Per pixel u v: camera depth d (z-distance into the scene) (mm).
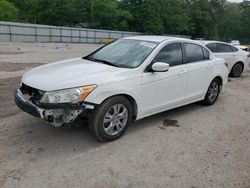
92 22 72312
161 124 5184
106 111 4098
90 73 4156
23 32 42938
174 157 3949
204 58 6074
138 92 4484
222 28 109500
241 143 4531
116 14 71125
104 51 5359
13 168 3479
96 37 54062
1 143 4105
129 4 74062
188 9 84875
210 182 3395
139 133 4707
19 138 4293
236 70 11078
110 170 3541
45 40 46188
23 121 4957
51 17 67562
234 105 6762
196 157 3982
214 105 6660
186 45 5605
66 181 3270
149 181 3354
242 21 106688
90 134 4543
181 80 5309
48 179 3287
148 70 4637
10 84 7793
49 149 3996
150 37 5496
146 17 71938
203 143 4461
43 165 3572
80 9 72875
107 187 3201
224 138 4703
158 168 3643
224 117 5793
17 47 26469
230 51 10734
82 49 28594
